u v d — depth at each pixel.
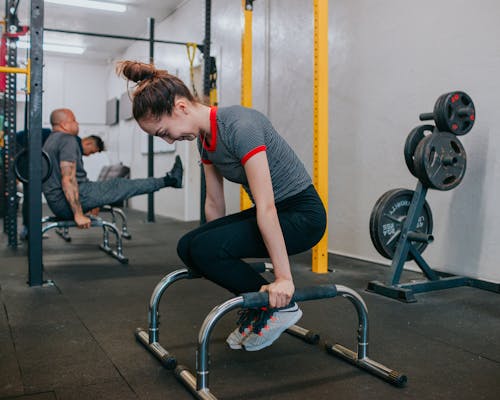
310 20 3.70
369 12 3.19
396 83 3.02
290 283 1.16
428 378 1.39
